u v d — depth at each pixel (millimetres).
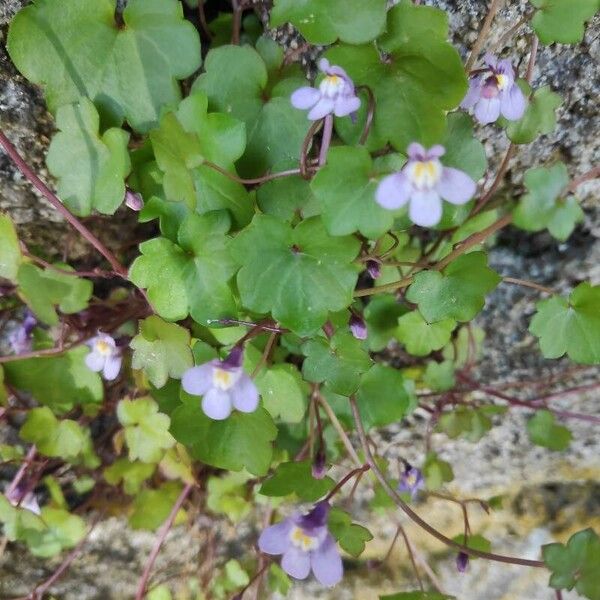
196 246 62
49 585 93
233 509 92
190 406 66
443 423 88
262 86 65
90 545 100
